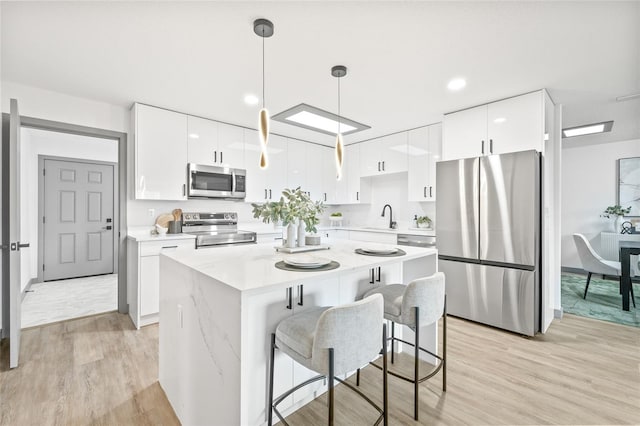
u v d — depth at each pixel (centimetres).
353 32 192
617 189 493
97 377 204
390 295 185
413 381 165
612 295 402
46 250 448
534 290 269
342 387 195
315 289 180
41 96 279
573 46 206
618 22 180
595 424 161
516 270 274
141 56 221
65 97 291
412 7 169
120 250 327
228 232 381
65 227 462
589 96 293
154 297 296
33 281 436
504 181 281
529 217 267
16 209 220
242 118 360
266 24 181
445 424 160
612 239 475
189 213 371
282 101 307
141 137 311
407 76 251
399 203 478
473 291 301
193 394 152
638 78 254
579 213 529
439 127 383
